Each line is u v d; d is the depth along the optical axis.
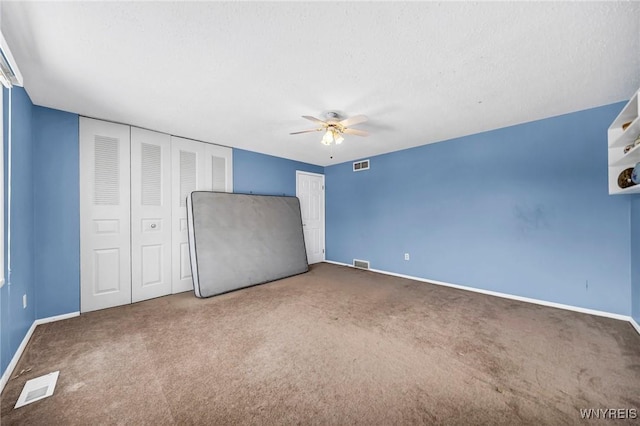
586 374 1.63
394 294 3.31
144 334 2.23
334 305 2.91
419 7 1.32
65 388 1.53
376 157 4.58
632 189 2.03
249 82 2.07
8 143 1.78
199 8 1.32
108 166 2.88
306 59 1.76
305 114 2.72
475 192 3.41
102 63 1.79
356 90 2.21
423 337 2.14
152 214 3.21
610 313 2.51
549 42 1.58
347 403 1.41
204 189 3.71
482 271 3.36
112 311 2.76
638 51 1.65
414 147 4.05
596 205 2.59
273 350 1.95
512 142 3.09
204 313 2.70
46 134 2.51
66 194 2.62
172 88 2.16
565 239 2.76
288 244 4.39
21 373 1.67
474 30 1.48
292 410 1.36
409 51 1.68
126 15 1.35
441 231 3.75
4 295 1.67
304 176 5.14
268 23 1.43
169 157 3.37
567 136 2.73
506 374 1.64
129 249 3.01
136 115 2.74
